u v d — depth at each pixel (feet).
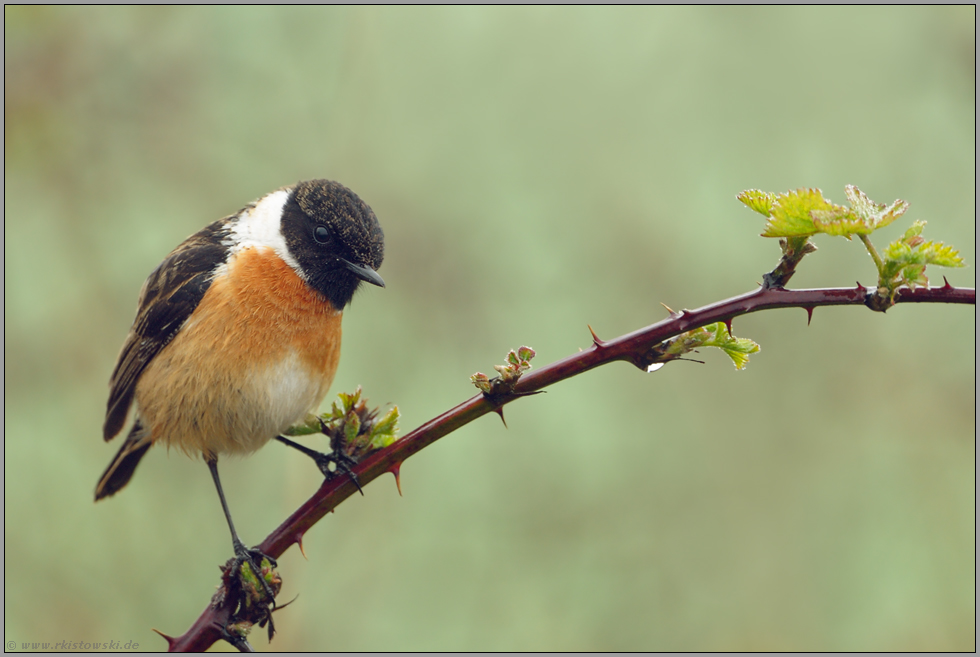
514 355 15.84
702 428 40.65
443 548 38.65
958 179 40.47
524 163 43.47
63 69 39.93
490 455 40.47
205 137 41.60
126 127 40.98
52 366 38.65
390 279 41.98
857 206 13.38
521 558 38.60
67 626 34.99
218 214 40.81
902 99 42.52
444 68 43.73
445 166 43.16
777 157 42.45
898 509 38.34
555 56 44.27
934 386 40.04
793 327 41.65
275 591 17.19
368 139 42.14
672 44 44.47
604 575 38.37
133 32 41.06
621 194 43.16
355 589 37.45
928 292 13.64
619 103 44.09
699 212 42.91
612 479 39.81
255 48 42.29
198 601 36.24
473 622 37.24
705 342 15.07
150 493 38.17
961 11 41.34
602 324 41.63
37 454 37.60
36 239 39.70
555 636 36.83
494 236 43.01
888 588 36.99
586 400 41.57
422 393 40.34
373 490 39.24
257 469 38.99
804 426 40.32
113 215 40.50
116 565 36.47
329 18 42.50
